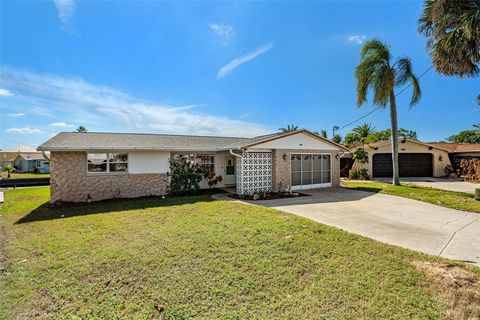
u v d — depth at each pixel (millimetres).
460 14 10141
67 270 3938
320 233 5691
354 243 5074
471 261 4297
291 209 8641
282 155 12945
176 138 15125
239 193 12039
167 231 5883
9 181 19188
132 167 11695
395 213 8070
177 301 3152
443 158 21453
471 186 15031
